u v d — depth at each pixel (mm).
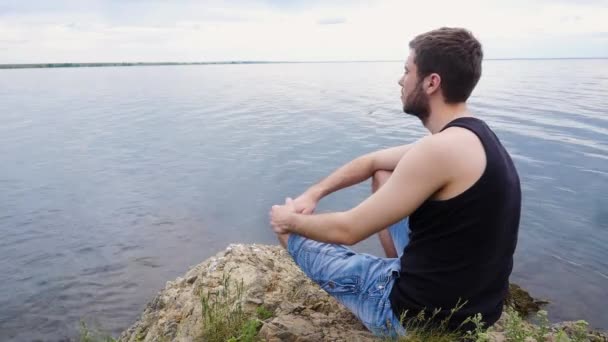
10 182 13305
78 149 18375
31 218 10266
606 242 8367
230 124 24438
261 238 8961
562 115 24438
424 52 2189
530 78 67062
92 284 7180
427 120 2305
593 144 16703
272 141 19016
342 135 20016
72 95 47844
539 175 12773
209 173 13891
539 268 7406
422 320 2297
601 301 6355
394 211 2084
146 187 12547
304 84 62344
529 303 6258
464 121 2072
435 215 2100
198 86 61250
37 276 7480
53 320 6195
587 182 12055
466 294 2186
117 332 5859
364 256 2590
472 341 2291
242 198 11383
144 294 6867
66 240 8992
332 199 11039
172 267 7762
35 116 29719
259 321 2980
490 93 39875
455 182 1991
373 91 47656
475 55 2135
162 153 17234
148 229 9484
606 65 150750
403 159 2086
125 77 96938
